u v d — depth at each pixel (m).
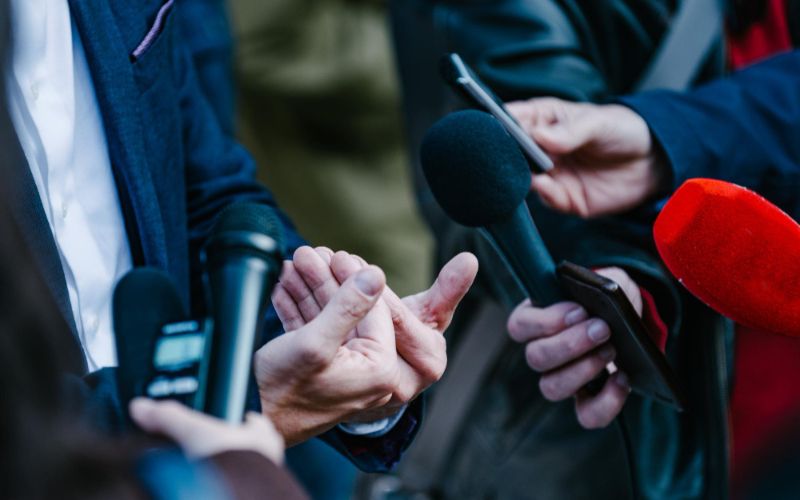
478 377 2.85
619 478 2.76
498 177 2.37
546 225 2.65
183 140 2.58
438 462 2.91
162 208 2.45
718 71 2.75
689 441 2.67
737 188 2.37
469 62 2.76
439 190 2.40
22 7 2.28
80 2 2.34
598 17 2.75
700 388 2.63
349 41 3.87
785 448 2.72
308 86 3.85
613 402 2.50
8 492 1.79
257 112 3.92
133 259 2.42
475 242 2.73
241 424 1.95
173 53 2.52
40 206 2.24
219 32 2.87
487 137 2.37
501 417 2.84
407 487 2.94
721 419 2.63
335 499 3.52
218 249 2.06
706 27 2.72
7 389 1.79
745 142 2.63
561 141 2.51
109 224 2.39
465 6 2.78
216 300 2.04
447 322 2.34
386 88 3.91
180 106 2.58
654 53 2.75
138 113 2.40
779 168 2.64
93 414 2.04
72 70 2.34
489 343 2.84
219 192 2.58
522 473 2.84
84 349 2.36
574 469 2.79
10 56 1.88
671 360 2.63
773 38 2.80
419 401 2.39
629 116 2.58
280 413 2.21
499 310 2.82
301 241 2.54
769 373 2.71
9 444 1.79
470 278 2.32
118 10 2.41
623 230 2.61
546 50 2.71
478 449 2.87
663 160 2.59
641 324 2.41
